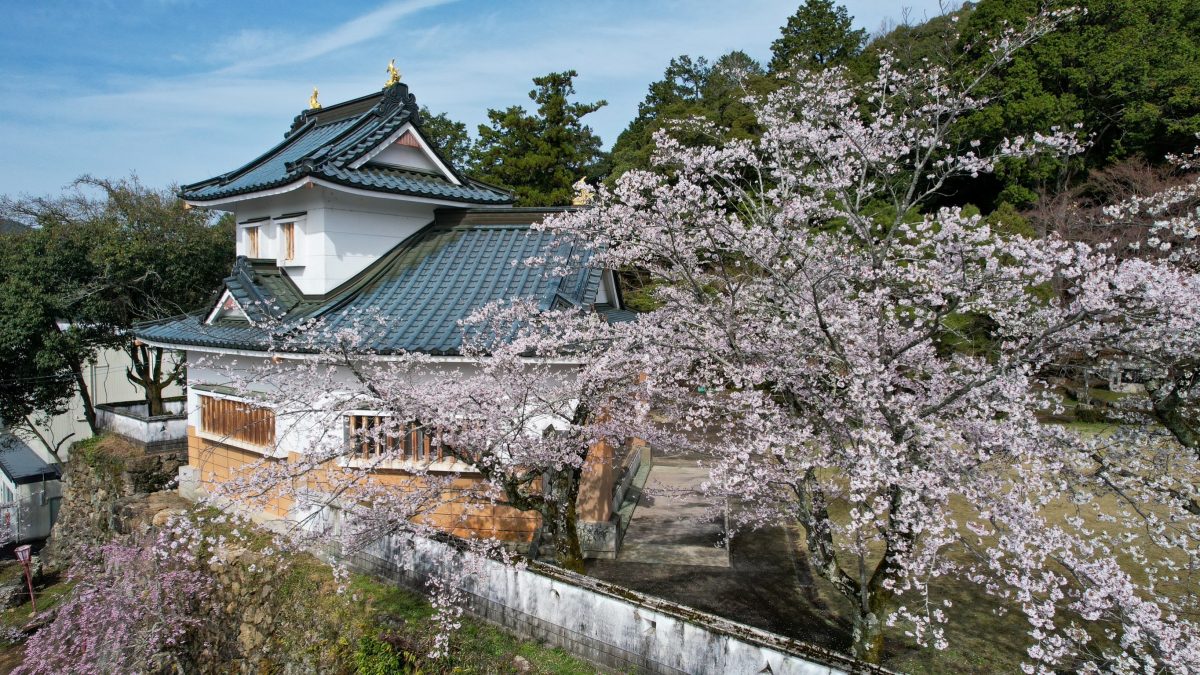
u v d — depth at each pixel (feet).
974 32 67.15
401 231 38.40
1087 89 62.75
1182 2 66.08
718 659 17.81
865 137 23.48
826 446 18.56
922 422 16.93
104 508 46.57
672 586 27.35
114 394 72.64
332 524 27.35
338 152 35.35
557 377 26.99
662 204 20.53
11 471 68.44
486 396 21.81
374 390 21.83
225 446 35.60
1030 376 21.44
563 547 24.35
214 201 38.52
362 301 32.73
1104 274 15.47
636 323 24.77
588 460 30.91
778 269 20.89
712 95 88.33
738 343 21.76
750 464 18.93
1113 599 15.61
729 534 29.99
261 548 28.94
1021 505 15.90
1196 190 22.77
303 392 23.79
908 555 17.40
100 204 59.72
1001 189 69.51
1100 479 18.15
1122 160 63.36
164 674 28.68
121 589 29.58
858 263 21.20
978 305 20.08
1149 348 17.35
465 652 20.90
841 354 18.83
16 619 39.86
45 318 52.70
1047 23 22.74
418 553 24.52
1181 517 18.16
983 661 21.06
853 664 16.38
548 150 87.25
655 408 32.45
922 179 61.46
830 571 20.22
